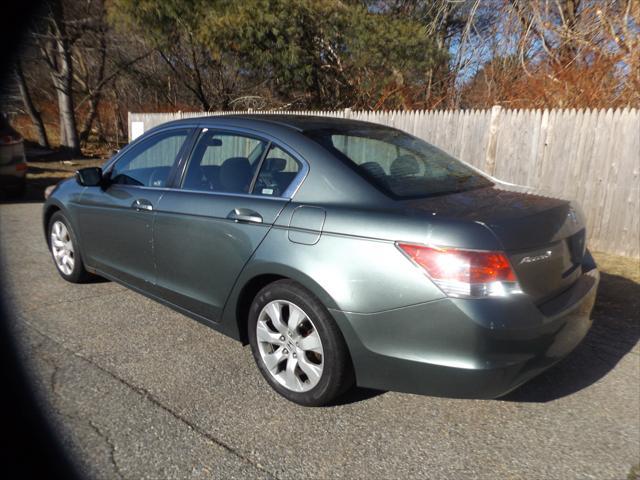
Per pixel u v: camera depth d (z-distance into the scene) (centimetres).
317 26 1546
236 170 353
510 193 323
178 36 1636
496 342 250
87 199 455
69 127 1883
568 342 287
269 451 266
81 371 341
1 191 988
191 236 355
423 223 264
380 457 264
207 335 401
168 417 293
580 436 283
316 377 295
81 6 1803
